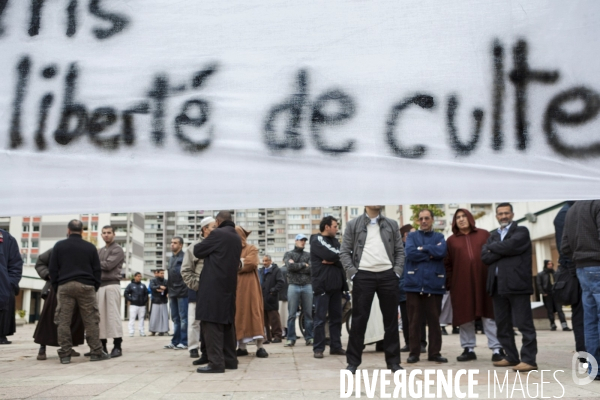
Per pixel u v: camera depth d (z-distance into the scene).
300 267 9.34
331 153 2.67
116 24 2.80
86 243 7.04
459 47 2.71
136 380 5.05
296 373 5.37
